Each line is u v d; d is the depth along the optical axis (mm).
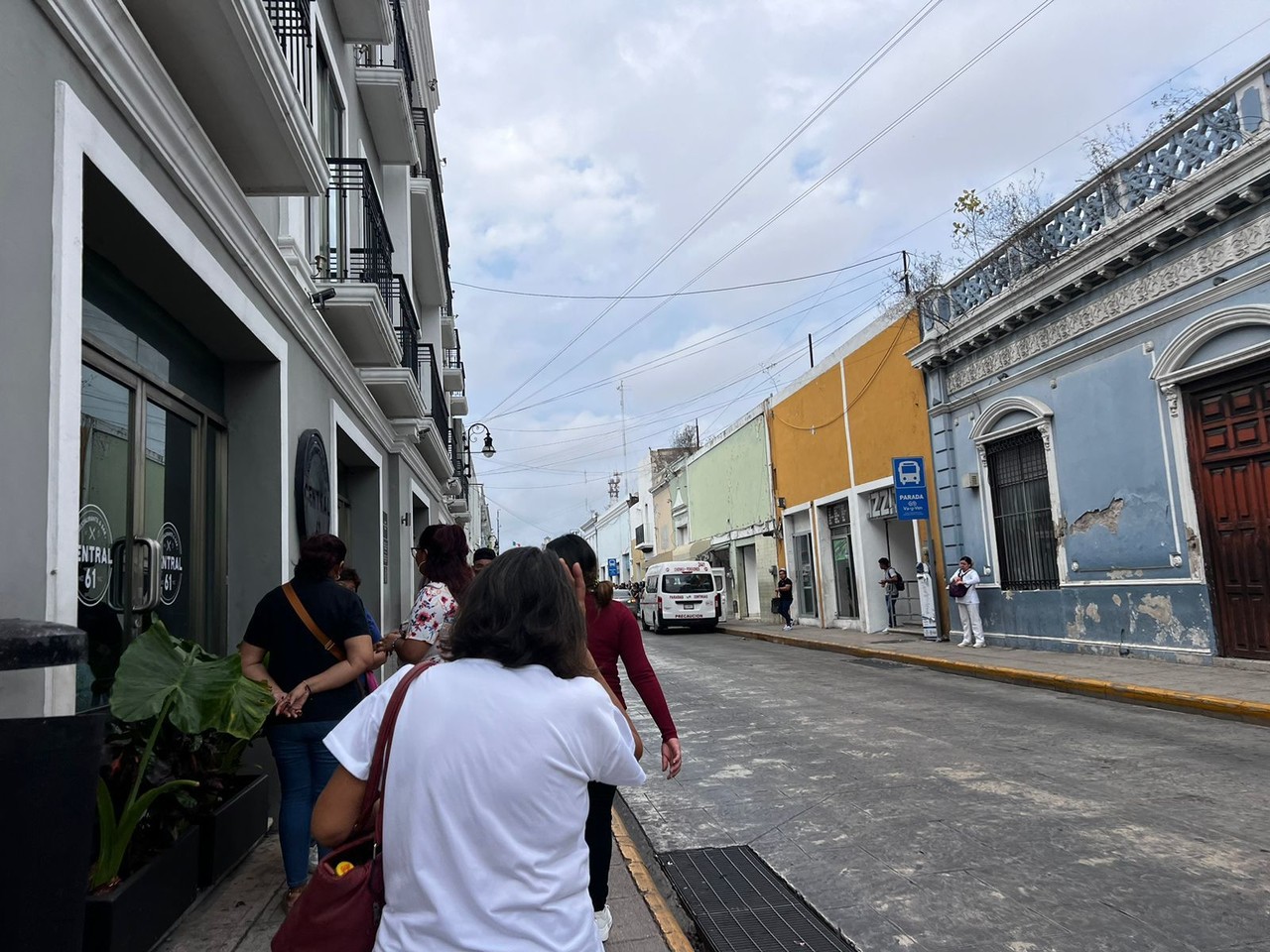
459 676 1609
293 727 4082
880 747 7629
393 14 12414
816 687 11961
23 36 3080
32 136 3121
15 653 2346
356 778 1620
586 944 1556
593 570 3688
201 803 4230
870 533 20875
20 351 3008
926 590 17156
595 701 1663
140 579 4730
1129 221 11219
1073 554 13047
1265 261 9578
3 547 2877
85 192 3811
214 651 6016
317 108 8664
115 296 4668
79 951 2496
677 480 41094
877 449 19688
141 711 3355
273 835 5359
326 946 1550
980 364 15484
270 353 6234
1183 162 10680
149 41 4352
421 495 17281
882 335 19297
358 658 4180
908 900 4133
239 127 5152
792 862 4766
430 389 15492
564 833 1565
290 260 7000
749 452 29734
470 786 1507
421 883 1479
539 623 1674
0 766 2455
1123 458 11922
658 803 6141
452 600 4125
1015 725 8422
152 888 3465
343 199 9000
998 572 15062
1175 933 3650
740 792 6316
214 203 4934
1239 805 5457
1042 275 13070
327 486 7977
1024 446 14453
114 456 4570
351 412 9820
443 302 20047
